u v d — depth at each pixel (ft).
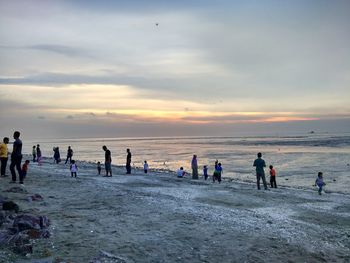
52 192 63.82
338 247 40.04
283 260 34.30
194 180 109.81
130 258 31.24
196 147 574.97
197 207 55.83
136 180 96.48
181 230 41.11
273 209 60.70
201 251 34.71
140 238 37.14
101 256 30.32
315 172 164.55
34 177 83.71
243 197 72.38
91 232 38.17
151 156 345.72
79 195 61.67
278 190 88.12
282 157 279.49
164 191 76.28
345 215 57.77
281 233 42.88
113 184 83.25
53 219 42.80
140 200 58.44
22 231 35.01
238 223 46.16
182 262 31.65
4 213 39.34
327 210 61.82
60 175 96.07
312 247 38.86
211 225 44.14
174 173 142.41
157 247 34.71
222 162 241.96
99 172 111.96
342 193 93.81
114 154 403.75
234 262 32.73
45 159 214.48
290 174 157.07
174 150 480.23
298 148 442.09
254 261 33.35
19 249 30.42
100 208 50.90
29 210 44.70
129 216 46.68
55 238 35.27
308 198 75.51
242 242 38.19
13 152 69.10
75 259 29.68
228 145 629.92
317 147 457.27
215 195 73.82
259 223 47.29
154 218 46.26
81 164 169.99
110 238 36.42
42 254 30.35
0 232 33.60
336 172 162.81
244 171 174.70
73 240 34.94
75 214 46.19
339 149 390.42
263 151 386.52
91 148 653.30
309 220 53.06
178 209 52.70
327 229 47.55
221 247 36.24
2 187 63.36
